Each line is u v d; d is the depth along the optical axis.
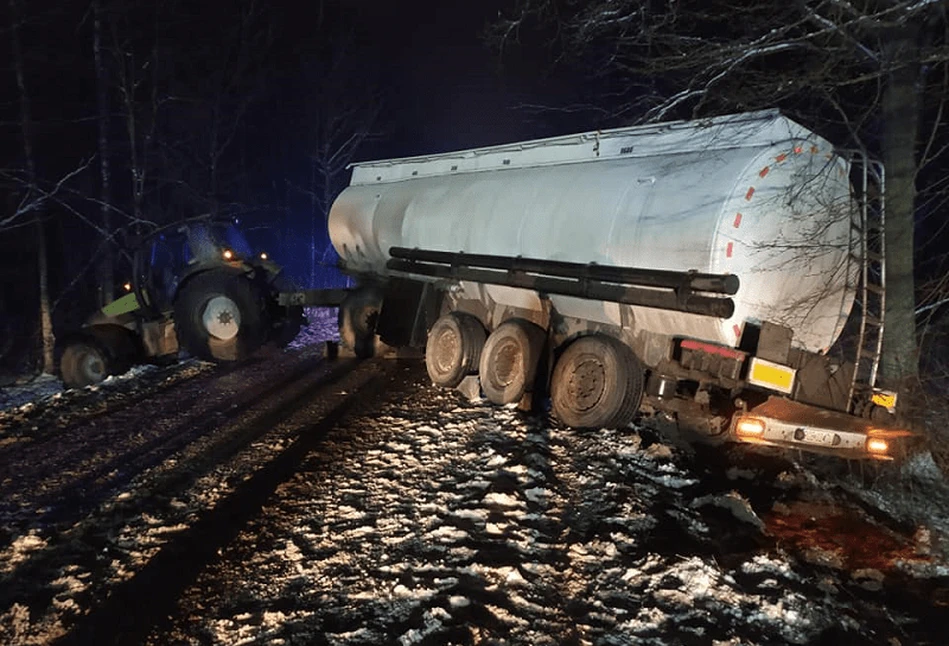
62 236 24.00
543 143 9.11
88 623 4.07
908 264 7.33
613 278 7.27
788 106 8.10
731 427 6.33
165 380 10.55
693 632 4.00
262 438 7.49
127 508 5.70
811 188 6.76
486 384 8.97
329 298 12.84
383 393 9.52
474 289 9.66
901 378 7.29
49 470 6.63
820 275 7.02
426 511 5.54
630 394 7.28
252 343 11.73
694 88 8.33
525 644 3.87
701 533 5.36
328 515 5.48
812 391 6.73
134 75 19.64
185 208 24.91
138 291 11.55
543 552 4.89
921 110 7.95
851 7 6.65
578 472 6.41
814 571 4.91
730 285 6.22
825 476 6.96
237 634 3.94
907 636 4.20
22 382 16.00
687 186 6.82
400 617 4.09
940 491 6.75
